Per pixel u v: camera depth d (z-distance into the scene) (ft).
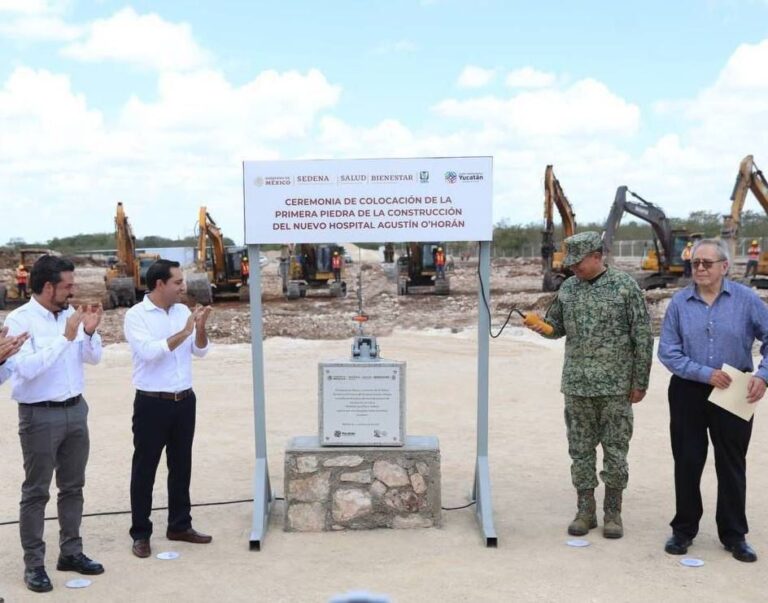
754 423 28.84
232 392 36.94
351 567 15.96
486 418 19.03
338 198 18.29
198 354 17.65
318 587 14.96
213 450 26.40
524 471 23.65
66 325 14.48
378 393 18.20
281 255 106.83
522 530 18.28
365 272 152.46
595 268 17.29
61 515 15.85
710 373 15.78
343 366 18.17
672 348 16.46
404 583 15.07
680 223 214.48
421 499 18.30
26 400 14.90
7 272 157.89
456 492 21.50
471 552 16.78
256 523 17.54
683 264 95.40
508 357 46.93
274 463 24.76
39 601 14.47
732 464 16.25
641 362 16.90
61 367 15.08
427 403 34.06
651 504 20.21
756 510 19.49
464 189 18.26
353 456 18.20
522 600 14.24
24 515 15.01
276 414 32.01
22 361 14.32
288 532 18.15
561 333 18.25
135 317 16.70
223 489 21.99
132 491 16.89
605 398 17.20
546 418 30.94
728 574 15.47
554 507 20.12
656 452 25.44
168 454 17.48
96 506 20.51
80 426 15.51
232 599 14.47
